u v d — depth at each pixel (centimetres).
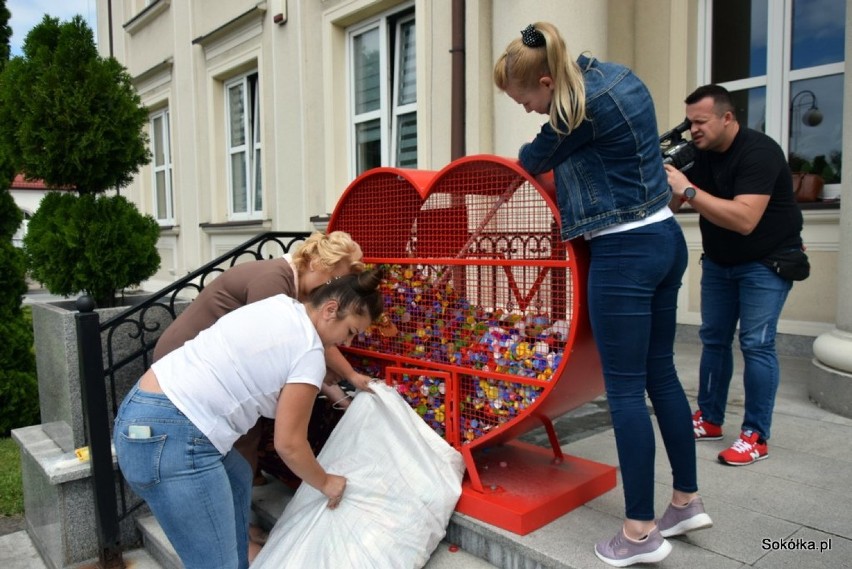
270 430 272
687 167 254
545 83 185
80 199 357
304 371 181
